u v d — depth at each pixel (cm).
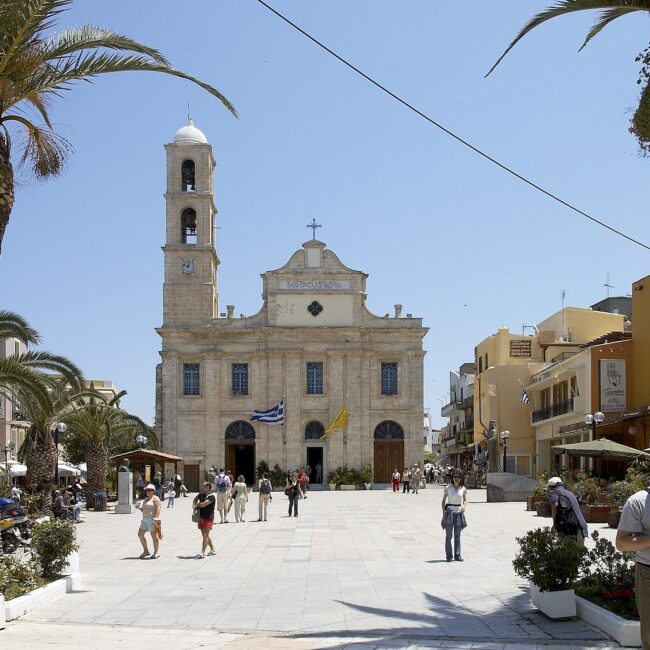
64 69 1507
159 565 2139
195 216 7356
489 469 6022
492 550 2298
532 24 1400
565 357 5738
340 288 7362
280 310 7331
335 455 7188
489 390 6550
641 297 4416
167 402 7212
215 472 6028
